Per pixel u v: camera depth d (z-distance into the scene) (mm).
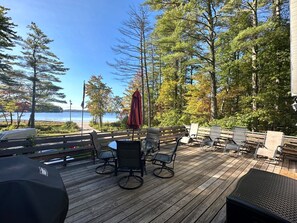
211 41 8883
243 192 1649
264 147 5191
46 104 22016
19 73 18828
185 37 8961
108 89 21703
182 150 6184
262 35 7426
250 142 5922
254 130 8016
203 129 7340
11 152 3674
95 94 21188
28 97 20531
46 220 912
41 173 1205
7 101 19281
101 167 4250
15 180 996
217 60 9594
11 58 15523
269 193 1644
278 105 7691
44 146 4105
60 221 1029
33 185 1015
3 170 1132
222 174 3986
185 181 3574
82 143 4715
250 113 8078
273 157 4711
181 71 12898
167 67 13484
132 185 3326
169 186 3330
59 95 22812
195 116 11477
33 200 936
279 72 7484
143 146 4320
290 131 7699
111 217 2361
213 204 2729
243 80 8922
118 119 22500
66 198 1133
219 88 10781
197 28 8781
